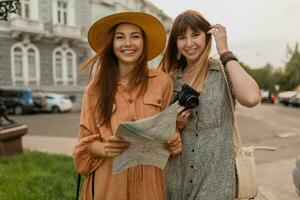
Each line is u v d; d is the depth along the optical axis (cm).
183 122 230
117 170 198
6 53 2716
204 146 232
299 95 3794
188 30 237
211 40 243
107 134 210
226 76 234
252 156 241
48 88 2930
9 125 833
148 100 216
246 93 217
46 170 654
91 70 230
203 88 236
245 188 235
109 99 212
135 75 219
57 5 3025
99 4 3409
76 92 3097
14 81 2764
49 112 2648
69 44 3106
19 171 642
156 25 225
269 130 1498
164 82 226
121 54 220
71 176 589
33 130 1524
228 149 234
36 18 2869
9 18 2717
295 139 1235
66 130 1526
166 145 206
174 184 238
